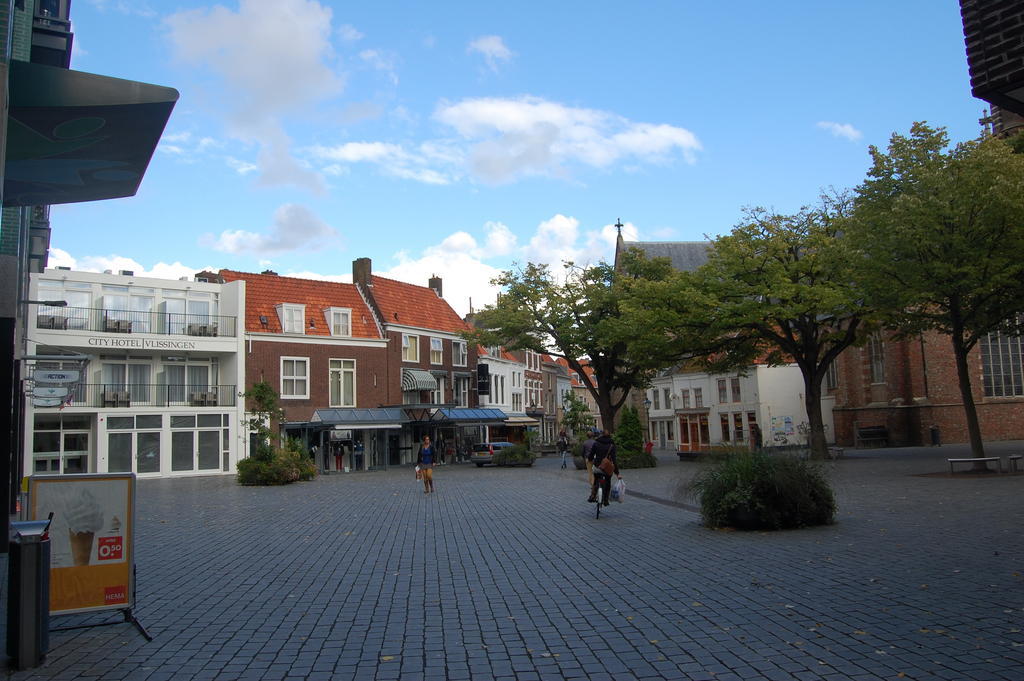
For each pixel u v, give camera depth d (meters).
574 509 17.92
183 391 40.72
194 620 7.62
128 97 8.99
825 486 13.32
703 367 38.50
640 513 16.70
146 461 38.28
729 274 32.25
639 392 70.44
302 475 32.56
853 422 48.19
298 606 8.20
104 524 7.44
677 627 6.93
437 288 60.59
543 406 79.31
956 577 8.41
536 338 44.41
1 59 8.48
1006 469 23.14
